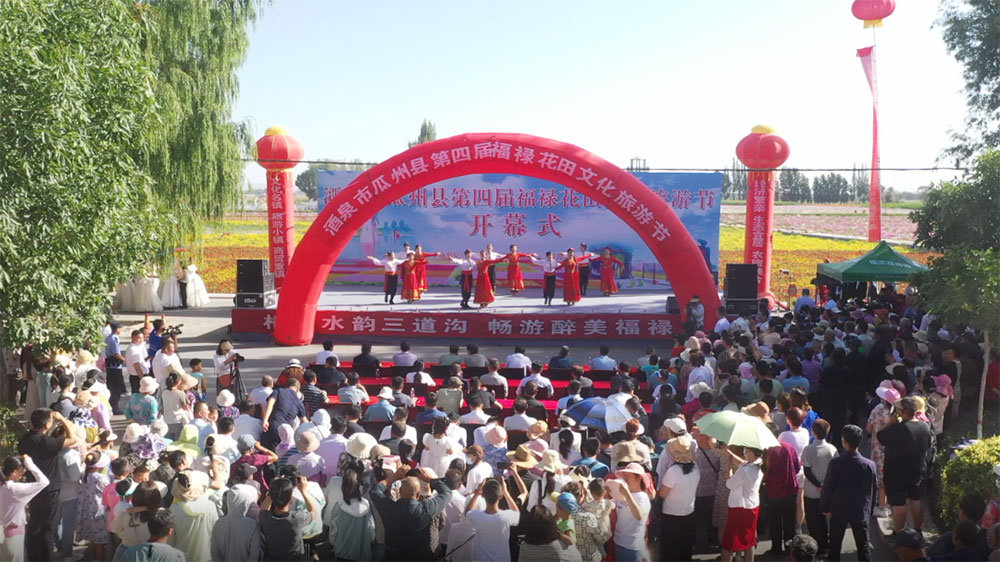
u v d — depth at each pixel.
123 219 11.50
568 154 18.50
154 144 19.53
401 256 29.36
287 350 19.67
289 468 7.13
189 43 21.14
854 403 11.84
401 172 18.69
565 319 20.73
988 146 15.67
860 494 7.68
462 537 6.83
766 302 18.45
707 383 11.38
